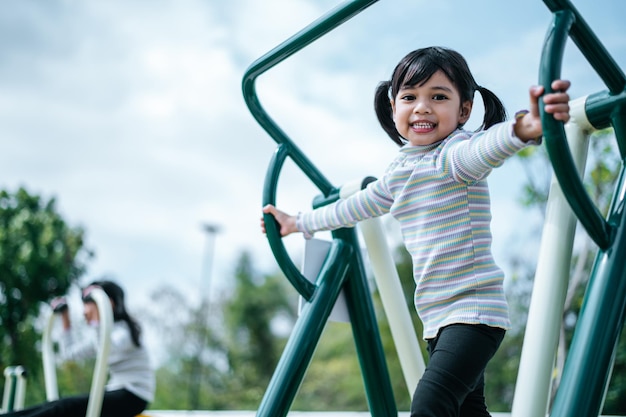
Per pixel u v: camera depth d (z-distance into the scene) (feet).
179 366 63.87
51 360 8.67
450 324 3.69
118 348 8.63
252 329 66.59
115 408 8.34
